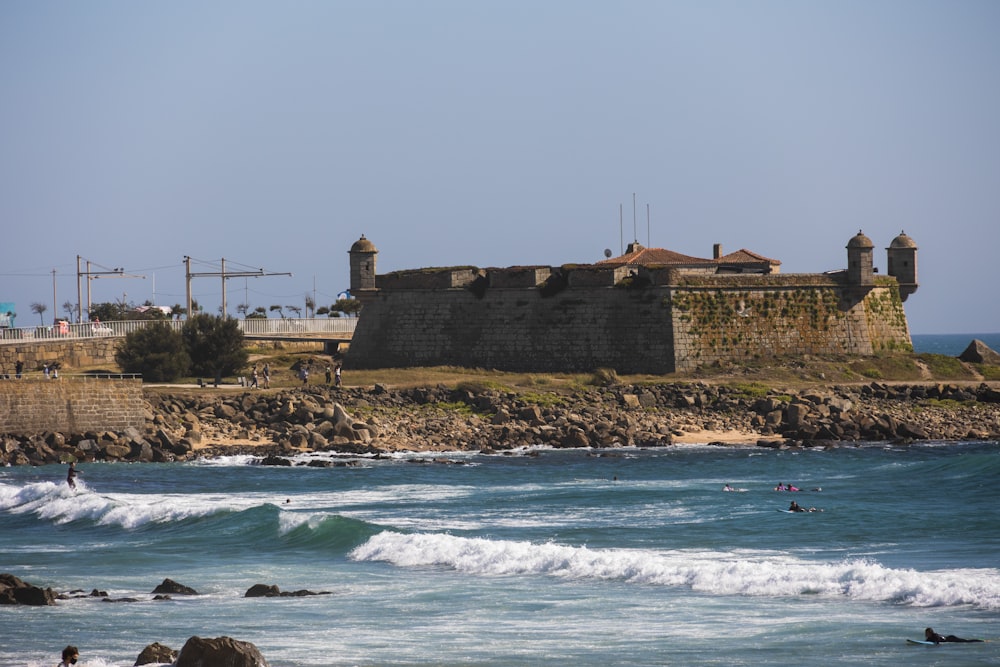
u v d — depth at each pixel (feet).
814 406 488.44
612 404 498.28
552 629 180.14
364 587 215.31
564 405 494.18
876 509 293.43
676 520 282.77
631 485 353.92
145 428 444.96
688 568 213.87
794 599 194.90
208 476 380.99
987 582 193.88
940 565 216.13
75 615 192.95
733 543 249.14
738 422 487.61
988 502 303.48
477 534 266.57
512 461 415.23
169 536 275.39
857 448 442.50
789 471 382.83
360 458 422.41
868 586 197.16
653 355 533.14
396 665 161.38
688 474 380.37
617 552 234.38
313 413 469.98
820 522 273.75
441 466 403.13
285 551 255.09
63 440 423.23
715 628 177.27
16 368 528.22
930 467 372.58
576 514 296.30
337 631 180.96
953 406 513.04
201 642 145.89
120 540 273.54
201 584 220.64
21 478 373.20
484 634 177.78
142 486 360.28
